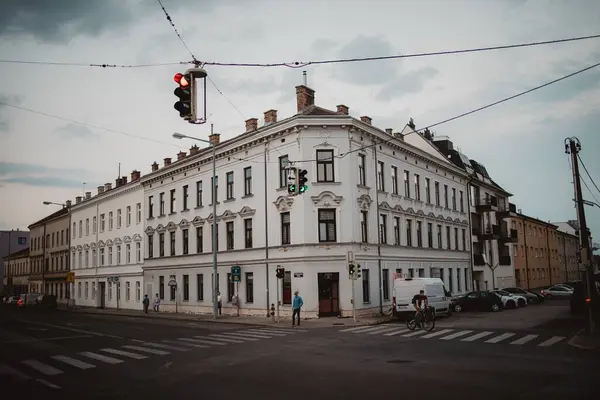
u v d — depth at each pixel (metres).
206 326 27.39
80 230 60.66
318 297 29.94
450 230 46.12
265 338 20.28
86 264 58.25
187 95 11.55
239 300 34.31
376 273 32.91
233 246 35.62
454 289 45.22
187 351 16.81
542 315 30.45
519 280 62.72
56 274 66.88
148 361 14.87
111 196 53.25
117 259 51.41
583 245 21.47
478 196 53.91
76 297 60.38
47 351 17.70
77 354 16.73
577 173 22.91
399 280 30.03
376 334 21.11
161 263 43.56
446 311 31.11
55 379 12.38
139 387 11.14
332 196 30.61
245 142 34.53
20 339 21.80
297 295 26.41
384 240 34.84
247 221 34.66
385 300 33.84
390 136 35.75
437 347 16.59
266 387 10.73
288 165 31.47
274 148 32.66
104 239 54.19
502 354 14.85
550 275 75.06
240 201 35.12
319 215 30.75
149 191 46.38
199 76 11.69
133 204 48.84
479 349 15.98
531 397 9.38
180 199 41.81
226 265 35.84
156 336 22.02
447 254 44.62
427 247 40.81
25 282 80.25
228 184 36.69
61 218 67.00
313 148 30.95
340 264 30.20
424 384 10.65
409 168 39.25
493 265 54.91
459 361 13.62
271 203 32.56
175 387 11.01
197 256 38.97
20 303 57.59
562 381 10.80
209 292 37.41
